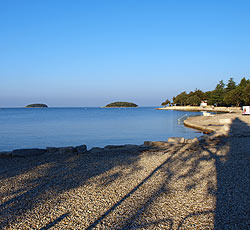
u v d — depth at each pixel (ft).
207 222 13.35
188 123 99.86
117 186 19.71
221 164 26.43
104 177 22.30
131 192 18.28
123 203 16.20
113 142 58.75
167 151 34.83
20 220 13.98
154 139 62.90
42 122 135.44
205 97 400.47
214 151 33.86
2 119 172.76
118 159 30.09
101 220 13.83
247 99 229.25
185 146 38.11
